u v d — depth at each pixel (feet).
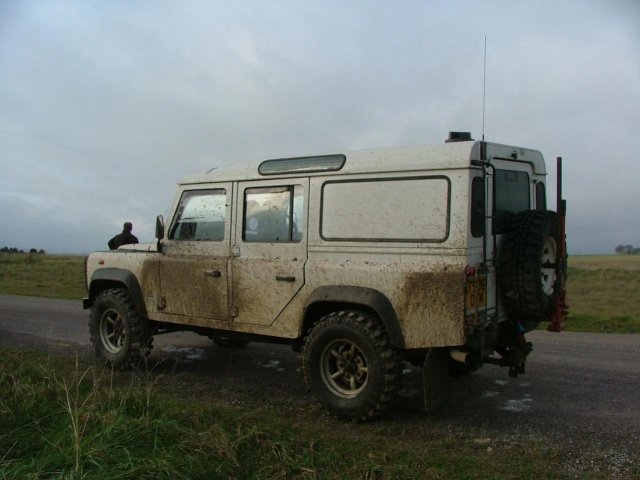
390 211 17.02
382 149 17.63
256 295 19.35
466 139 18.02
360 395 16.78
